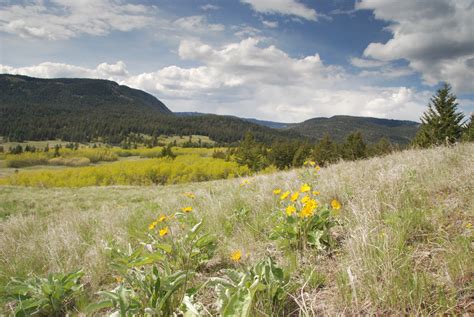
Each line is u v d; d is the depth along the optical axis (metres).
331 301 1.74
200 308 1.80
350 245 2.10
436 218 2.50
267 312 1.60
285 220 2.73
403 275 1.68
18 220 6.43
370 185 3.86
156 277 1.89
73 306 2.32
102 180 52.19
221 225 3.57
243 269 1.98
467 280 1.59
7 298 2.27
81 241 3.99
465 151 5.09
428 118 25.77
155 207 5.51
